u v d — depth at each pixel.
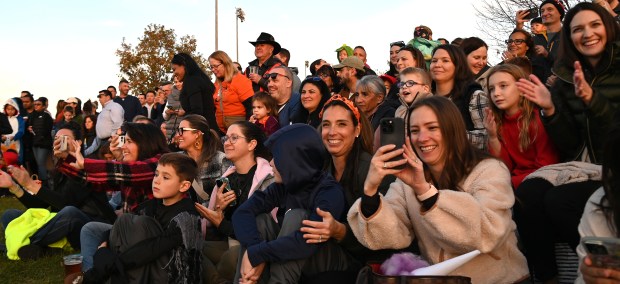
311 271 3.35
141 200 4.76
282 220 3.70
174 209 4.16
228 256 4.27
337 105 3.63
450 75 4.96
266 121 6.32
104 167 4.75
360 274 2.94
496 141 4.03
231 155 4.68
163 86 11.52
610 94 3.50
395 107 5.66
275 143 3.56
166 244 3.91
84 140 11.14
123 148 4.91
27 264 5.74
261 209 3.72
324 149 3.69
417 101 3.12
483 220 2.77
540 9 7.01
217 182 4.71
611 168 2.39
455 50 4.97
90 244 4.78
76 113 14.35
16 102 12.94
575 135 3.64
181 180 4.14
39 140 13.02
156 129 5.00
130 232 3.95
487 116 4.04
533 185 3.46
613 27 3.52
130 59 30.98
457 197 2.74
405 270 2.92
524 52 6.37
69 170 5.15
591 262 2.21
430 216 2.75
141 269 3.92
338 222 3.29
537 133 3.89
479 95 4.57
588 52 3.54
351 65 6.91
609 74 3.54
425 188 2.75
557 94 3.71
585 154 3.64
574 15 3.62
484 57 6.04
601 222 2.50
